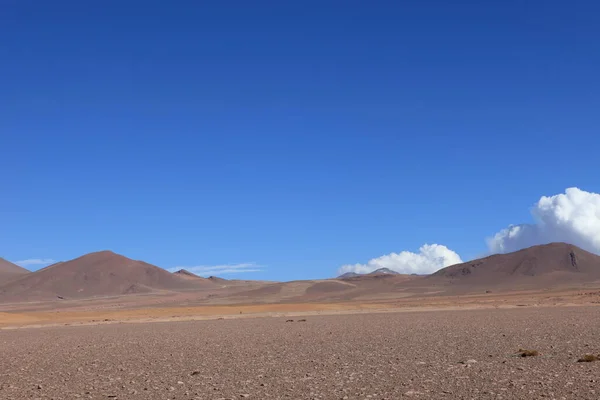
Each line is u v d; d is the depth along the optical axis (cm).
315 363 2764
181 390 2105
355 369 2509
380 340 3938
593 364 2400
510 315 6912
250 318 8288
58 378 2527
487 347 3228
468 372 2300
